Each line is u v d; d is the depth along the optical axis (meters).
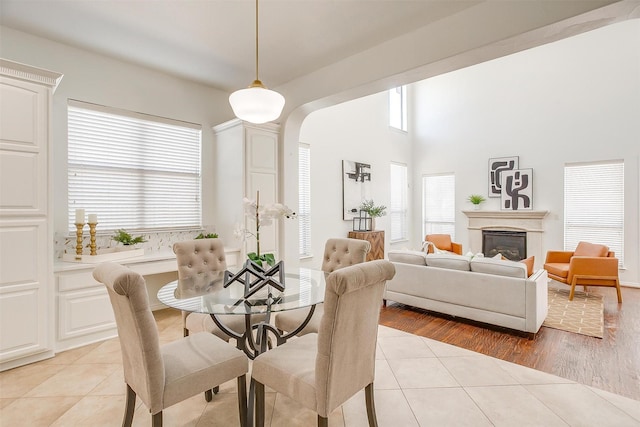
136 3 2.57
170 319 3.68
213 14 2.72
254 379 1.73
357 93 3.63
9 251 2.47
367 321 1.61
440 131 7.71
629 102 5.46
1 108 2.43
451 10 2.66
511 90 6.68
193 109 4.22
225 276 2.27
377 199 7.08
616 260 4.37
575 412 2.03
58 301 2.79
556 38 2.44
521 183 6.50
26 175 2.54
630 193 5.43
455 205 7.45
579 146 5.90
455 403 2.13
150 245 3.86
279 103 2.23
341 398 1.53
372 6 2.60
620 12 2.09
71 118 3.32
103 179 3.54
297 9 2.65
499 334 3.33
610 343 3.09
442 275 3.73
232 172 4.09
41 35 3.06
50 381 2.37
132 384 1.63
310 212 5.67
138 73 3.74
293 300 1.91
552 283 5.27
